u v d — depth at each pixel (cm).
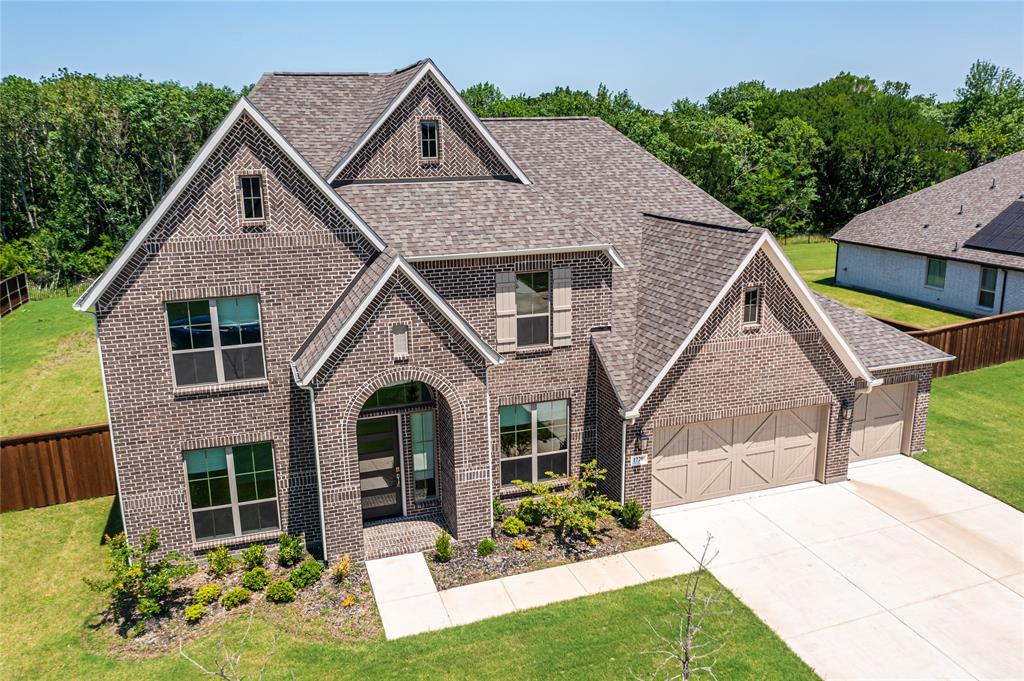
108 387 1603
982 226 3869
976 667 1367
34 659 1430
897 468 2203
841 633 1466
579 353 1950
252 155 1598
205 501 1731
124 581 1500
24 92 6225
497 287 1847
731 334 1875
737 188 7631
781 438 2055
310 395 1672
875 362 2136
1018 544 1778
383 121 2028
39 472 1997
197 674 1366
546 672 1350
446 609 1549
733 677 1340
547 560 1736
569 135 2608
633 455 1870
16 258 5406
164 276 1587
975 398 2700
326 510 1670
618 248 2217
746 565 1709
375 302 1606
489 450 1762
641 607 1548
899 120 9119
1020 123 9662
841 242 4634
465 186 2059
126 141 6181
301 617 1528
